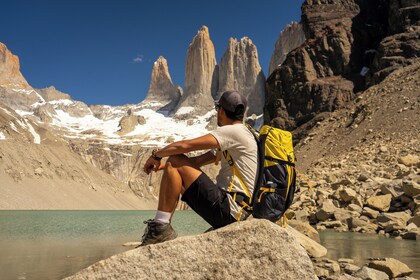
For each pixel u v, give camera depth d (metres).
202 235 3.96
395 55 69.50
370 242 12.70
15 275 7.84
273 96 84.25
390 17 78.38
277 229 3.95
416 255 10.10
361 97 60.03
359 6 89.75
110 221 32.31
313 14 91.31
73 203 97.94
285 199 4.53
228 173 4.64
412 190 16.92
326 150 47.41
